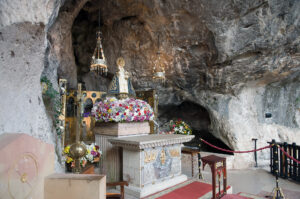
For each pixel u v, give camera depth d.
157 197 3.49
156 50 6.71
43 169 1.74
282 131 7.38
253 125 7.16
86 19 7.79
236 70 6.30
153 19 5.98
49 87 3.96
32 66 2.28
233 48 5.60
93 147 3.66
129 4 6.00
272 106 7.57
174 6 5.37
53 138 3.81
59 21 5.22
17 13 1.82
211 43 5.85
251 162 6.81
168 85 7.61
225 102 7.11
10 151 1.37
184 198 3.46
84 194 1.68
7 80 1.90
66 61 5.90
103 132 4.36
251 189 4.84
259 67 6.17
